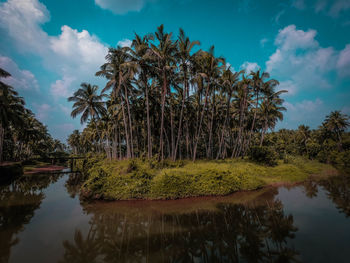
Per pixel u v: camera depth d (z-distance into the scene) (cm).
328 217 732
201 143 3262
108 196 1066
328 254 467
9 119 2258
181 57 1648
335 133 4225
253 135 3966
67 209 921
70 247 543
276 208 863
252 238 573
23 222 748
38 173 2759
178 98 2506
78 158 3094
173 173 1179
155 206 941
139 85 2238
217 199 1038
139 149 2788
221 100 2673
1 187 1605
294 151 3966
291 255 468
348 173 2022
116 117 2875
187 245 545
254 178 1357
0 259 479
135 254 502
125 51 1642
